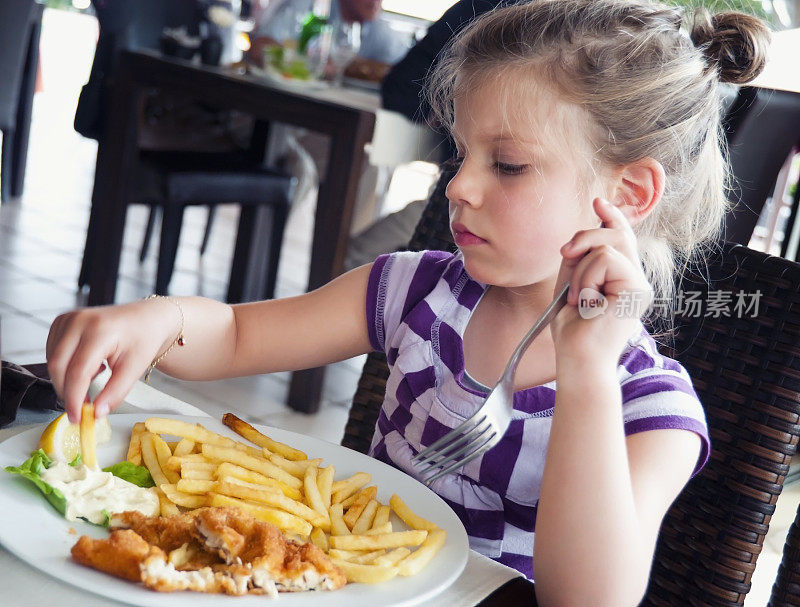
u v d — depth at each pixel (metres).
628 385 0.91
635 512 0.74
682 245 1.03
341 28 3.27
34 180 5.14
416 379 1.03
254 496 0.71
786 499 2.23
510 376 0.80
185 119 3.40
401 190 5.70
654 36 0.94
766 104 1.87
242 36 3.49
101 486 0.67
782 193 3.88
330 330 1.12
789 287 0.98
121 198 3.08
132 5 3.40
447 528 0.74
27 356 2.73
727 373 1.00
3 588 0.56
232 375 1.10
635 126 0.90
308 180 3.85
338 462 0.86
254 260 3.56
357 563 0.66
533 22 0.92
